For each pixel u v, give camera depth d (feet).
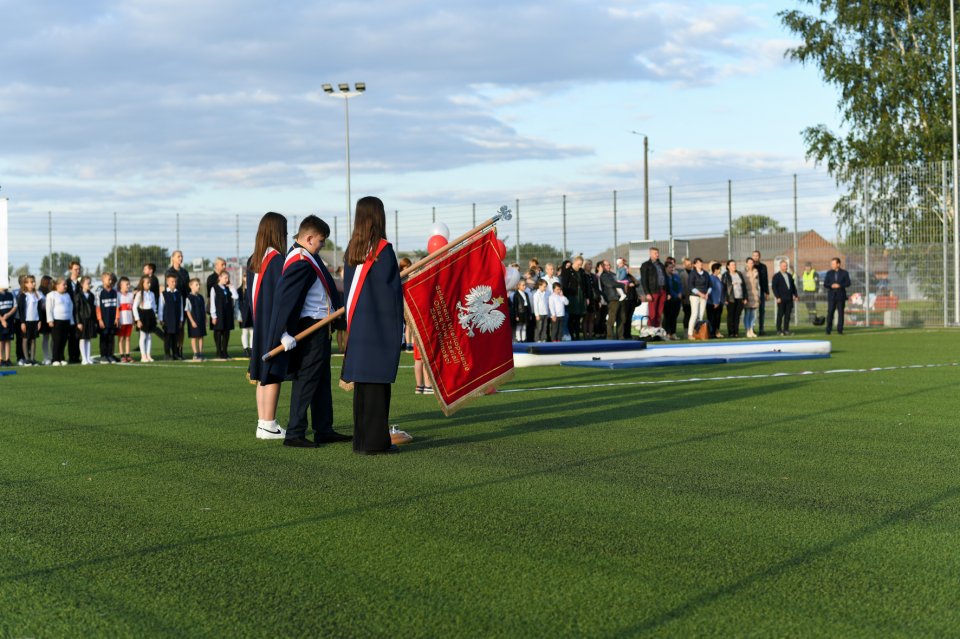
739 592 12.48
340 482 20.10
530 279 75.87
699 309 78.54
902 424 27.58
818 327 96.48
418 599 12.42
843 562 13.79
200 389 41.16
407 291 24.58
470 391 25.49
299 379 25.07
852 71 117.08
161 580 13.44
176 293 62.18
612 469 21.11
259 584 13.17
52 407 34.63
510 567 13.74
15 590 13.14
